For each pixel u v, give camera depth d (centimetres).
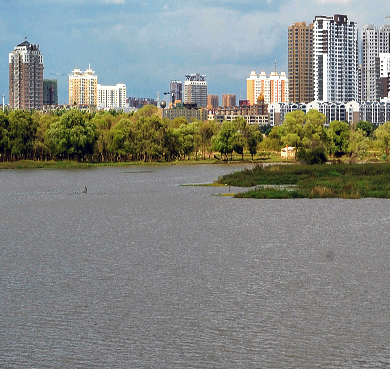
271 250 8869
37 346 5103
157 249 9006
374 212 12656
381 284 6881
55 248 9131
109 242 9619
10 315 5866
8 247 9231
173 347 5075
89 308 6078
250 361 4800
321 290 6650
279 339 5225
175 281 7094
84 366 4725
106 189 19112
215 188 18712
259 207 13812
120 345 5122
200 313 5900
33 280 7175
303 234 10212
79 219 12294
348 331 5388
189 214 12850
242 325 5562
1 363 4772
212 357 4878
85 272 7556
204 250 8919
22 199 16375
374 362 4759
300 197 15588
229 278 7219
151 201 15438
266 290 6675
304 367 4691
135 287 6838
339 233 10256
